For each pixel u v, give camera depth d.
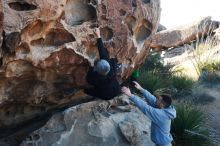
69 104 6.71
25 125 6.31
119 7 6.09
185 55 15.96
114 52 6.15
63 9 5.21
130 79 7.06
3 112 5.87
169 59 16.31
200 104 10.10
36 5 4.90
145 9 6.62
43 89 5.85
